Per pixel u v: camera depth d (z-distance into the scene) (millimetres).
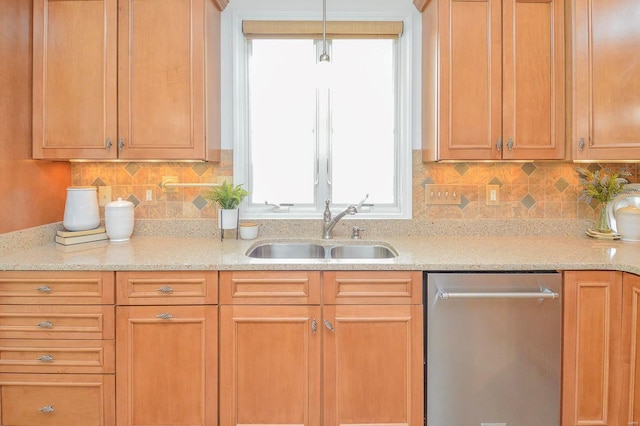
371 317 1543
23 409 1535
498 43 1832
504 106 1840
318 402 1553
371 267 1532
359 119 2225
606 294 1532
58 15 1814
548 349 1541
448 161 1981
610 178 2008
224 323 1548
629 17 1738
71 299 1521
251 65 2215
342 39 2164
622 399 1517
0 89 1637
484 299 1526
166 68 1838
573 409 1541
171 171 2164
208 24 1891
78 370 1528
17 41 1734
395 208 2242
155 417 1549
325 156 2227
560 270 1545
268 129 2230
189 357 1548
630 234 1963
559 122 1850
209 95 1917
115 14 1817
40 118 1824
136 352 1538
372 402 1556
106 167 2154
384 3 2143
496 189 2164
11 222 1711
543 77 1842
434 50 1893
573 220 2152
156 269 1526
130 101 1836
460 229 2166
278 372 1557
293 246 2098
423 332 1550
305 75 2213
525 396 1546
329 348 1551
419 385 1545
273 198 2256
